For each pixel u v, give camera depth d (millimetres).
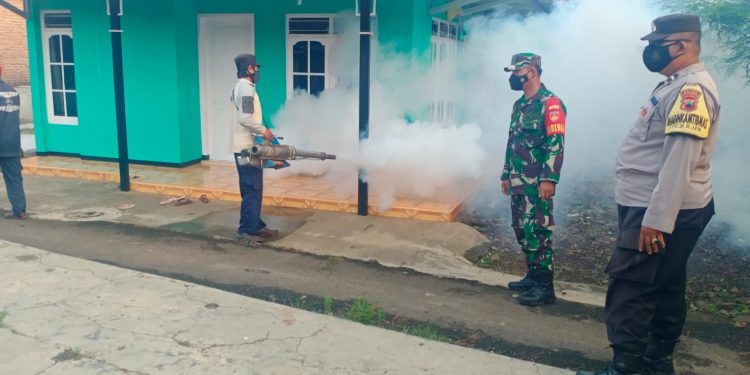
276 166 5578
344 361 3324
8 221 6371
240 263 5191
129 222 6359
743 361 3525
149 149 8867
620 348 3066
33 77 9492
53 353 3332
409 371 3234
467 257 5602
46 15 9359
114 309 3938
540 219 4316
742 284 4891
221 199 7344
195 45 8859
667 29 2910
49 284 4352
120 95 7457
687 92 2773
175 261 5211
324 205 6859
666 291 3189
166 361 3270
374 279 4879
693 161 2744
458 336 3854
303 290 4602
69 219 6465
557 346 3729
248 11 8453
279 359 3324
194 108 8977
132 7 8523
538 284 4422
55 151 9727
